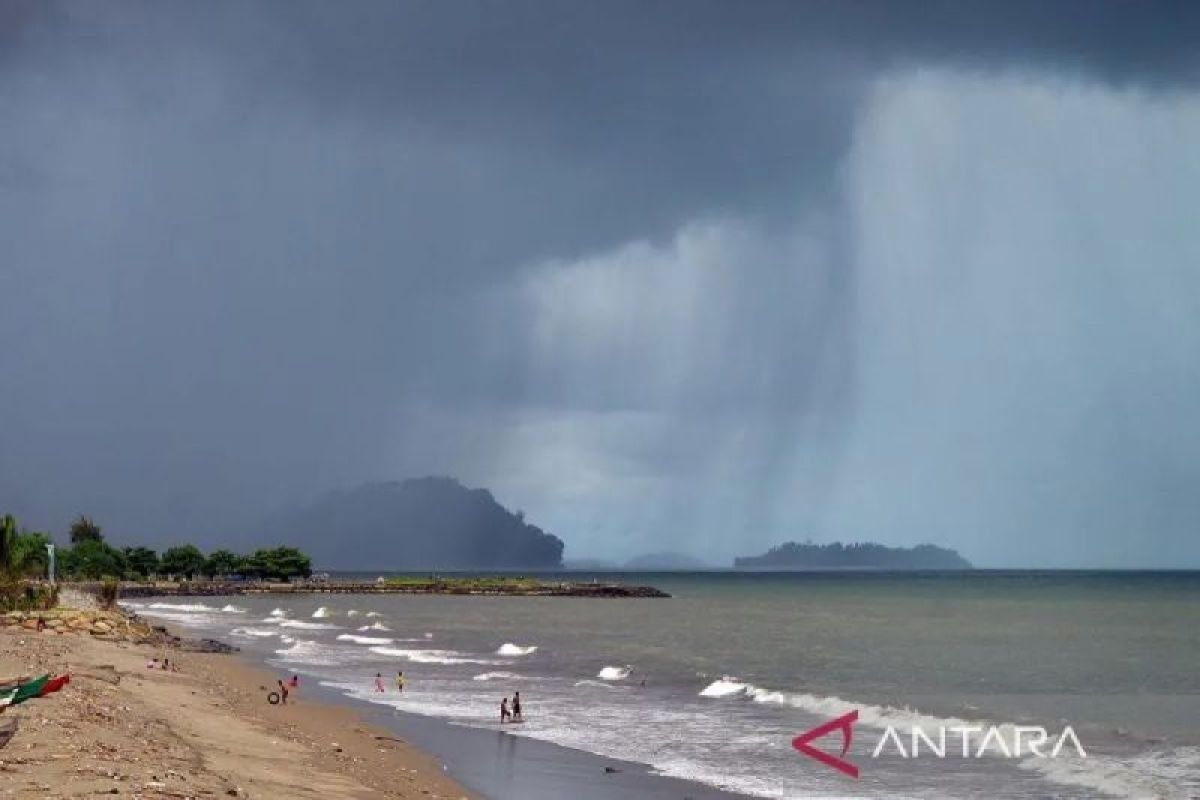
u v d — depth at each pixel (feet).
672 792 125.08
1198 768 141.28
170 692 174.19
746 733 168.14
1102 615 580.30
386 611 643.45
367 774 123.44
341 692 220.02
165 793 83.35
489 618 563.07
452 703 203.51
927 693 234.17
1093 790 126.62
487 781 130.21
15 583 311.68
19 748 96.27
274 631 425.28
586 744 157.48
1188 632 440.04
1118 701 219.20
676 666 289.94
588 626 492.13
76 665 183.01
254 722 155.43
